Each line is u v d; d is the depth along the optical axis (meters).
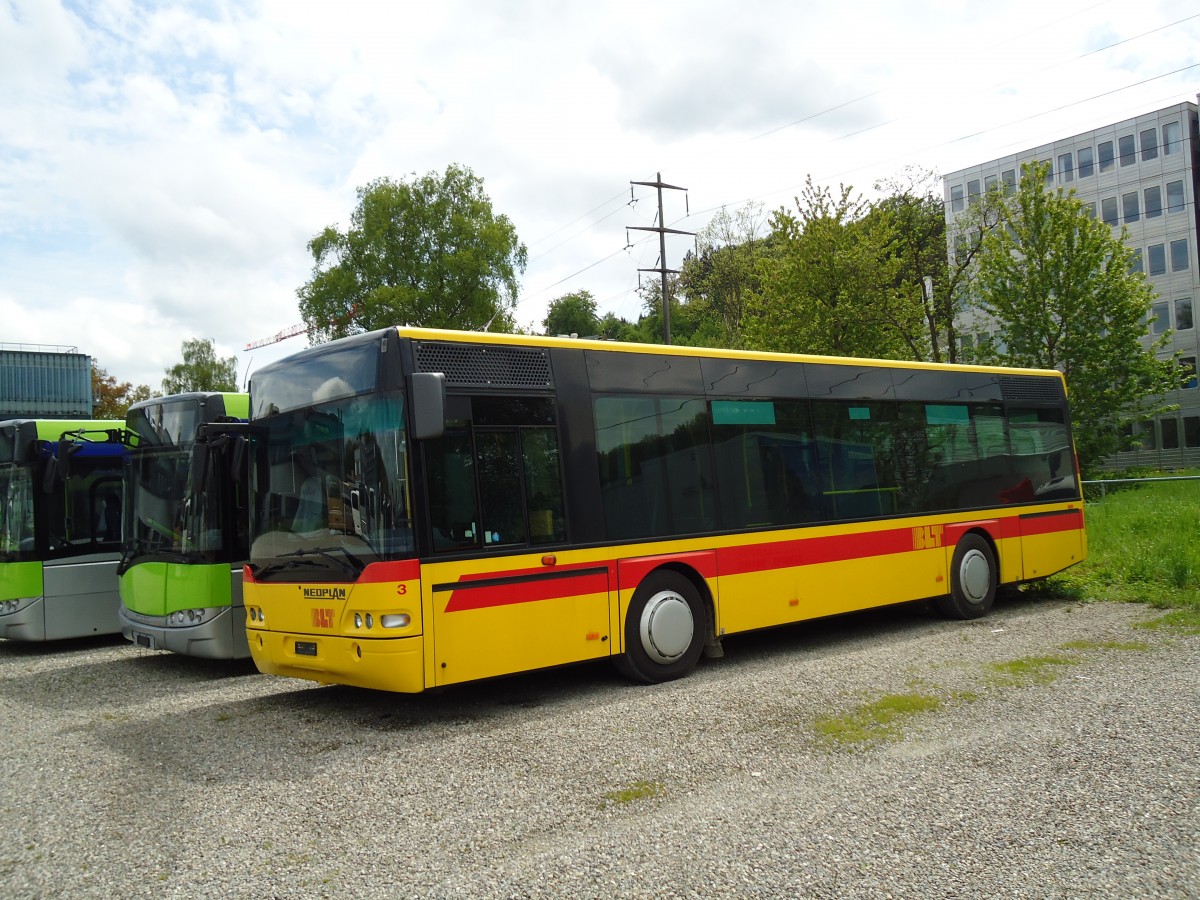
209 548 10.52
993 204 33.50
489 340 8.21
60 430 13.29
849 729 6.80
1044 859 4.44
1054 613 12.43
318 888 4.40
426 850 4.84
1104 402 32.16
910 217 33.59
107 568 13.45
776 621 10.13
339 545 7.73
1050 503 13.95
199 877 4.59
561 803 5.50
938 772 5.75
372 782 6.08
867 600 11.16
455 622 7.56
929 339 35.31
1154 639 9.86
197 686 10.14
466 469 7.83
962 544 12.52
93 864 4.80
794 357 10.89
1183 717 6.73
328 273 42.66
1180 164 51.31
